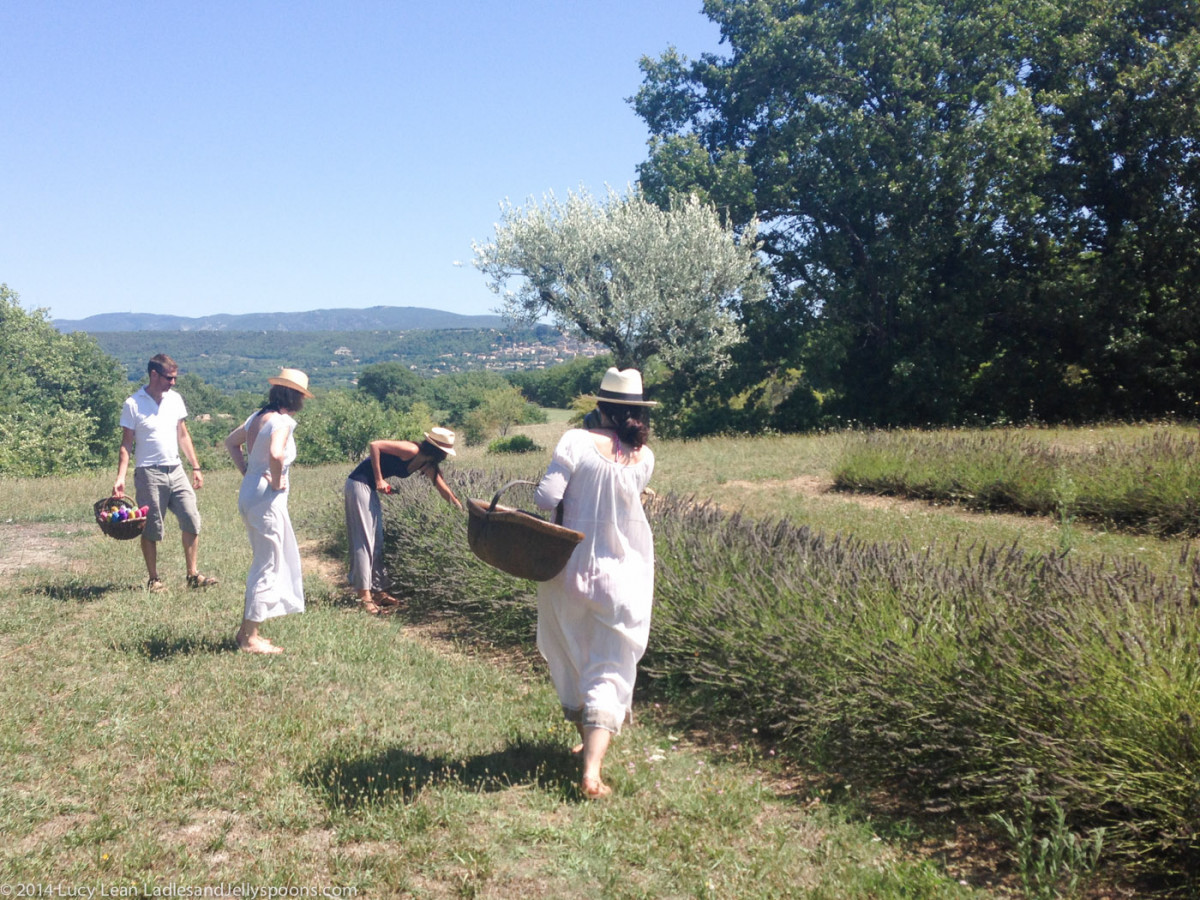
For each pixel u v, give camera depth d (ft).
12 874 9.41
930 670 11.91
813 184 92.73
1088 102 77.97
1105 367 78.38
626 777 12.01
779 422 95.09
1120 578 13.42
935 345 85.92
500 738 13.70
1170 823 9.39
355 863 9.76
